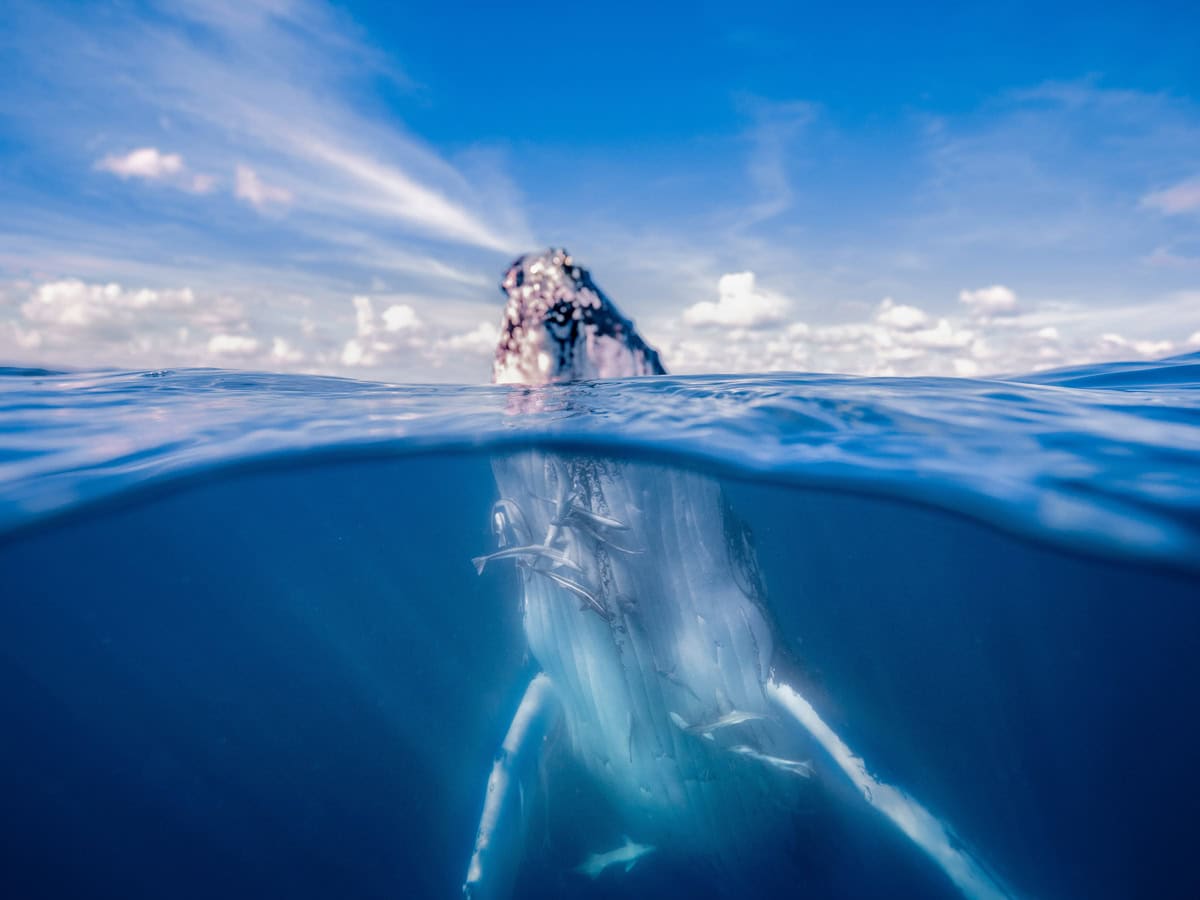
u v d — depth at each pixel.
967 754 11.12
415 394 7.52
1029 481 4.12
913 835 4.09
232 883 6.86
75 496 5.21
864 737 4.65
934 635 20.62
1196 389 6.38
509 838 4.24
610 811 4.98
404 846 6.82
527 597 4.49
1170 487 3.75
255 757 11.77
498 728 5.25
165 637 20.81
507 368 6.12
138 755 14.11
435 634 16.75
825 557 13.74
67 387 7.05
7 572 8.89
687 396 6.02
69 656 19.09
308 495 10.38
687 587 4.28
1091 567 6.28
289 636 21.80
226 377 7.97
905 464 4.57
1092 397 5.88
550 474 4.54
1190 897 7.85
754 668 4.37
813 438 4.97
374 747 10.10
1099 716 16.84
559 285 5.99
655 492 4.30
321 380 8.17
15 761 14.85
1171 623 12.91
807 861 4.45
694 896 4.63
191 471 6.20
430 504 12.77
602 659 4.22
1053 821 9.46
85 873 8.04
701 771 4.23
